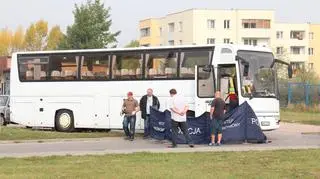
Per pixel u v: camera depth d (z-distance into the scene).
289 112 72.56
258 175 18.73
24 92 41.06
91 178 17.92
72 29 90.88
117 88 38.25
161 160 23.22
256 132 33.03
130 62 38.00
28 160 23.23
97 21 90.94
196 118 32.31
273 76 35.28
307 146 30.23
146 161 22.86
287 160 23.16
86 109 39.22
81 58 39.53
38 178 17.92
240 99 34.03
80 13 90.75
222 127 32.12
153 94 36.88
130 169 20.25
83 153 26.17
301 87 78.38
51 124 40.22
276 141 34.38
